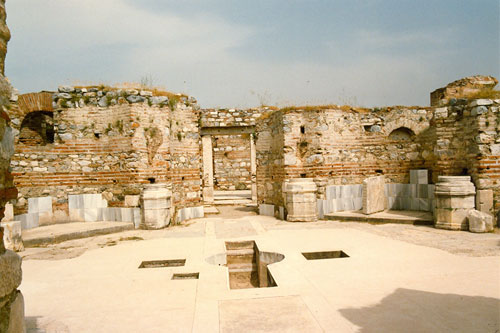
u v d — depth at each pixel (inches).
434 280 211.8
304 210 426.3
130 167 421.7
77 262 274.2
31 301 196.1
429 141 445.7
